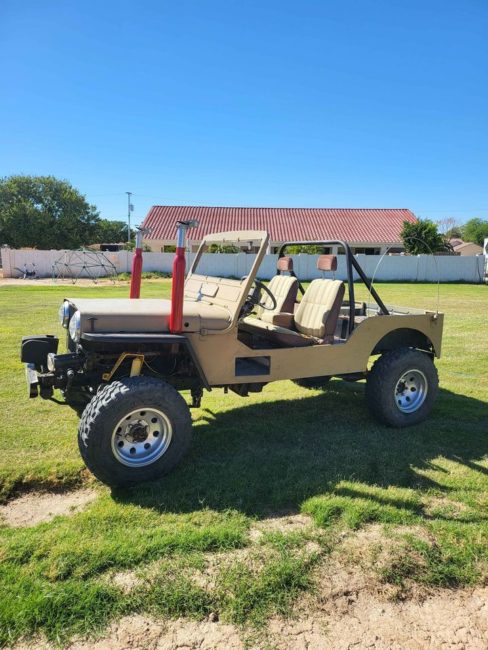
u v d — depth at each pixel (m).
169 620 2.30
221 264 9.43
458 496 3.46
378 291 21.30
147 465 3.48
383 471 3.80
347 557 2.75
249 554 2.75
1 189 48.34
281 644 2.20
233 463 3.84
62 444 4.12
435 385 4.88
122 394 3.33
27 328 9.62
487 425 4.90
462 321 11.81
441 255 29.86
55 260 30.98
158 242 35.31
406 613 2.41
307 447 4.23
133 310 3.71
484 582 2.63
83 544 2.76
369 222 38.53
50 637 2.19
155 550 2.74
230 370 3.98
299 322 4.85
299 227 37.59
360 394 5.88
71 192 49.69
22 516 3.16
